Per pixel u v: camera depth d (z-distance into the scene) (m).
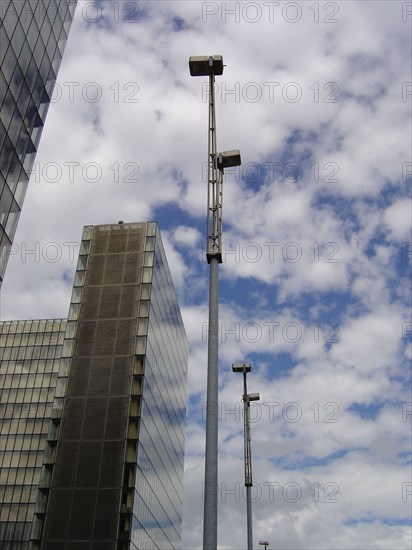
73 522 57.88
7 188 34.91
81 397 65.00
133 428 62.66
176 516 93.25
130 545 56.47
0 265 33.97
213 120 17.53
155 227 77.69
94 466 60.75
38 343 109.69
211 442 12.90
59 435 63.00
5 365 107.62
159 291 77.69
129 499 58.66
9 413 102.19
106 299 71.50
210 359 14.01
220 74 18.14
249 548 30.86
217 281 15.30
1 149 34.00
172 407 89.69
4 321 113.06
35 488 94.19
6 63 34.09
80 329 69.69
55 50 42.41
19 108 36.41
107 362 66.94
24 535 90.25
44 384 104.69
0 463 97.06
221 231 16.02
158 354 75.88
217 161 16.92
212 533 11.86
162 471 78.19
